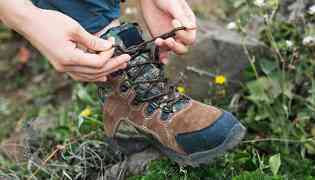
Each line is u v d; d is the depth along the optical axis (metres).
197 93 1.31
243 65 1.31
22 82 1.88
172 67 1.30
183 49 0.96
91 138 1.20
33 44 0.88
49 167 1.15
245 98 1.25
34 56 1.95
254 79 1.29
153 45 0.97
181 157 0.98
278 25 1.29
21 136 1.39
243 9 1.50
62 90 1.75
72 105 1.46
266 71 1.22
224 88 1.29
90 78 0.89
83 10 0.93
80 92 1.38
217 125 0.92
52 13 0.86
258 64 1.30
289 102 1.17
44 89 1.78
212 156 0.95
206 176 1.04
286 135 1.14
